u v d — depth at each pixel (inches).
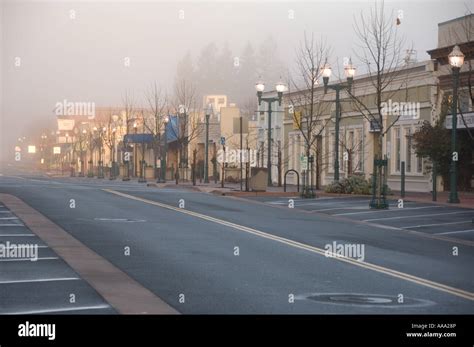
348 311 420.5
